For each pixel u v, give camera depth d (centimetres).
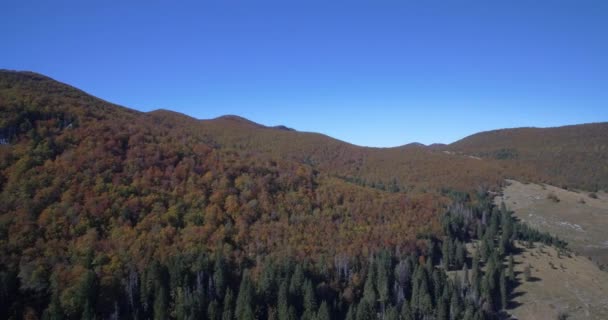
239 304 8494
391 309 9431
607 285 12475
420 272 10650
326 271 10206
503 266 12450
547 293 11769
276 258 10206
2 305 7181
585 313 10956
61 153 10738
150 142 12812
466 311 9894
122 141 12225
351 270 10525
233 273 9569
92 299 7669
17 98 12319
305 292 9294
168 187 11119
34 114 11825
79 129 11881
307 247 10862
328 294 9838
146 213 9969
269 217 11681
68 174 9900
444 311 9881
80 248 8456
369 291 10088
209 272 9244
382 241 12000
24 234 8381
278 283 9369
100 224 9225
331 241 11500
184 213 10569
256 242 10631
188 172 12006
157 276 8400
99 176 10231
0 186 9300
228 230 10600
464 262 12812
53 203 9169
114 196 9844
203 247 9719
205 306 8469
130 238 9094
